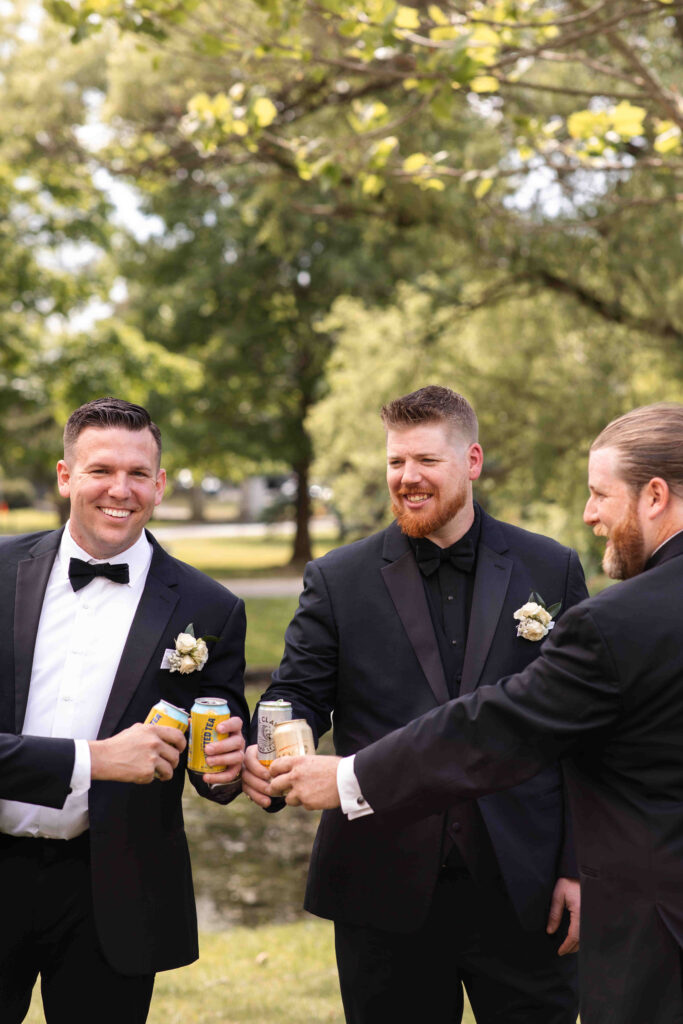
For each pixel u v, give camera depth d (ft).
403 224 30.94
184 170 28.78
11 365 54.29
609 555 6.84
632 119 15.72
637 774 6.39
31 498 161.58
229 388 74.13
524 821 8.25
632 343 32.53
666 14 14.92
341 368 64.28
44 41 33.50
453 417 8.51
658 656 6.28
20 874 7.78
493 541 8.90
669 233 27.09
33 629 7.99
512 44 14.89
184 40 24.56
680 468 6.56
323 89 24.61
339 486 42.16
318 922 18.01
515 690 6.76
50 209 52.90
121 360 57.72
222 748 7.87
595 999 6.34
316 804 7.39
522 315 34.81
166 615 8.20
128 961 7.63
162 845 7.93
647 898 6.20
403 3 17.62
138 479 7.96
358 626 8.68
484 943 8.20
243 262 67.67
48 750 7.23
